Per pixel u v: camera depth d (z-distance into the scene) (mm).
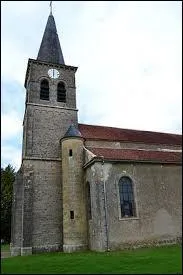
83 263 14648
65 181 23078
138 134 29609
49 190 23703
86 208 22328
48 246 22219
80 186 22828
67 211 22156
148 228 20422
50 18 32688
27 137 24891
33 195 23109
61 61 30219
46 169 24219
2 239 37312
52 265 14500
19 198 23297
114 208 20078
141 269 12555
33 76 27547
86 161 23109
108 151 23156
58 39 31719
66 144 23984
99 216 19562
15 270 13461
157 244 20203
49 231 22609
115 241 19312
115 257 15891
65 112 27266
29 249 21391
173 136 31562
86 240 21578
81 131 26906
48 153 25031
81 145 24094
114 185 20641
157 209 21156
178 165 23047
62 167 23859
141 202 20922
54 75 28562
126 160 21328
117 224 19750
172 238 20781
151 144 27734
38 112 26266
